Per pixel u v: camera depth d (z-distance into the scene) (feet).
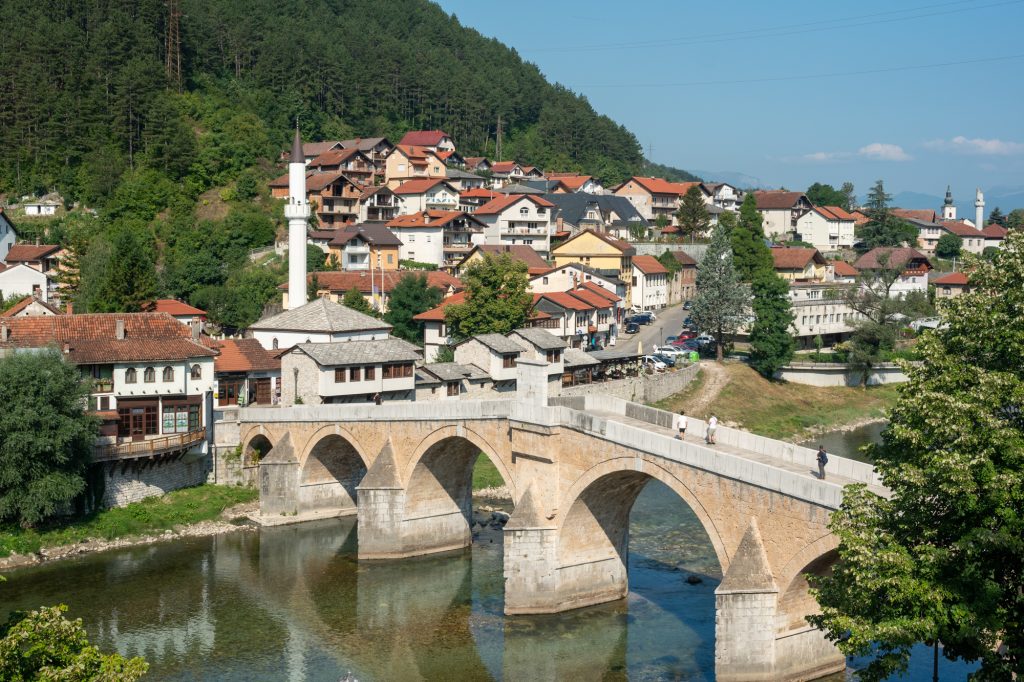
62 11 640.58
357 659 185.16
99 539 249.34
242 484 290.35
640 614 204.64
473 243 565.94
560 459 202.90
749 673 157.79
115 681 117.70
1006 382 114.32
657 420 204.13
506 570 204.85
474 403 223.30
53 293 449.06
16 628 117.80
